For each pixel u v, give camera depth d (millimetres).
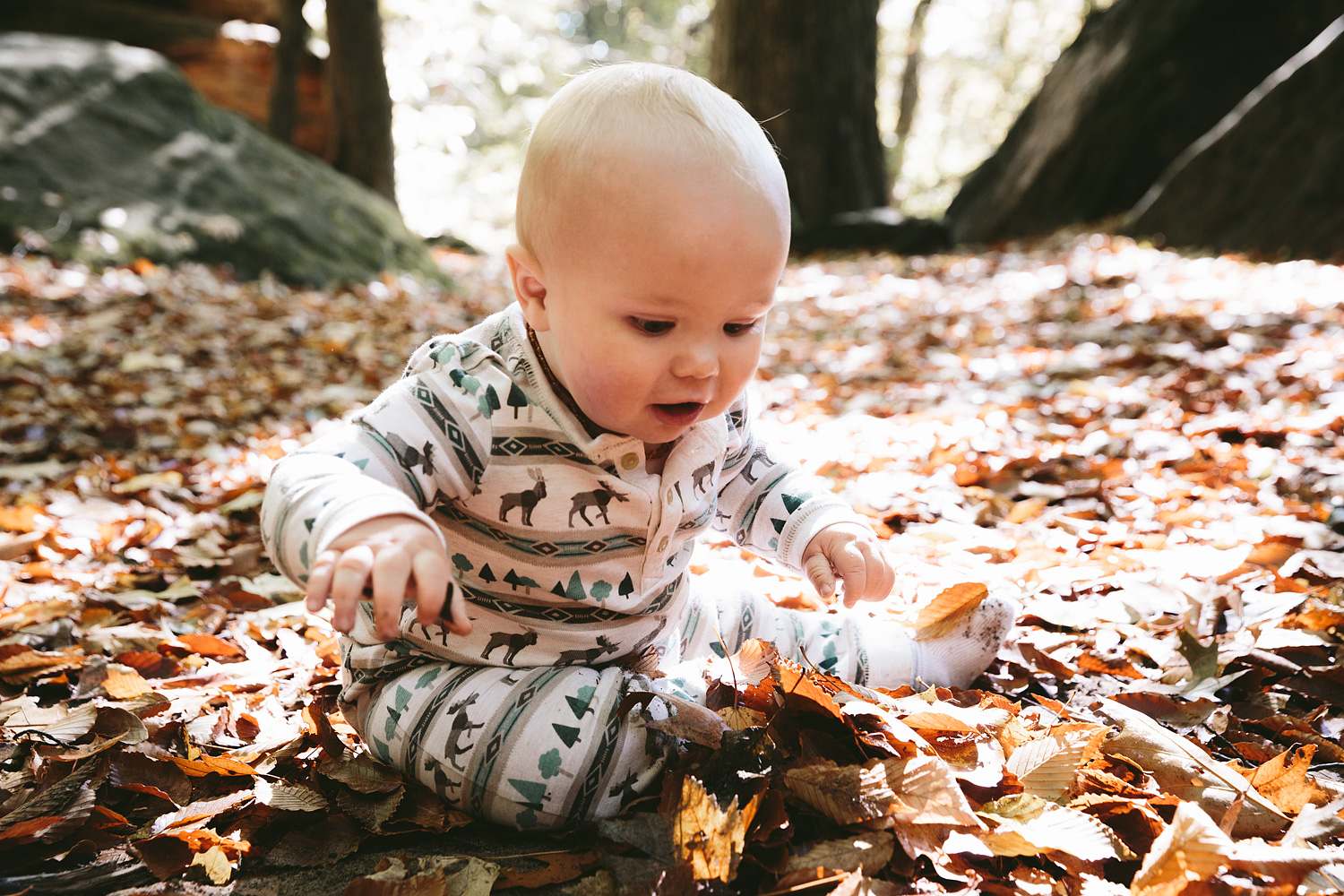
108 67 8977
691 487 1493
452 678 1452
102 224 7758
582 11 33406
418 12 24406
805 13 13359
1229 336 4793
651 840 1241
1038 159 12938
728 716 1452
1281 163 8688
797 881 1190
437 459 1366
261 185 9141
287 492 1231
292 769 1541
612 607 1485
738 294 1247
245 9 13492
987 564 2406
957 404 4137
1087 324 5660
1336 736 1617
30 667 1906
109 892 1251
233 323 6238
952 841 1230
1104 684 1810
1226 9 12016
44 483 3363
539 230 1299
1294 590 2086
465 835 1382
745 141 1266
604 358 1276
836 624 1800
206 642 2057
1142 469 3051
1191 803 1243
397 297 8031
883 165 14375
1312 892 1166
